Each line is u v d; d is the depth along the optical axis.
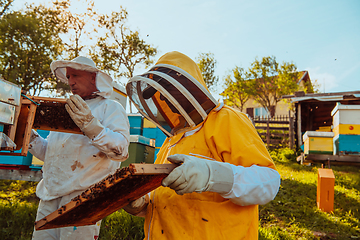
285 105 25.78
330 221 4.66
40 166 5.17
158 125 1.80
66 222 1.32
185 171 1.08
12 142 1.39
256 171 1.29
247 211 1.36
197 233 1.32
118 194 1.18
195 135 1.51
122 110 2.38
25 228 4.00
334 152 9.01
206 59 20.75
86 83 2.37
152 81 1.48
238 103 27.08
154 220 1.49
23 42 13.24
